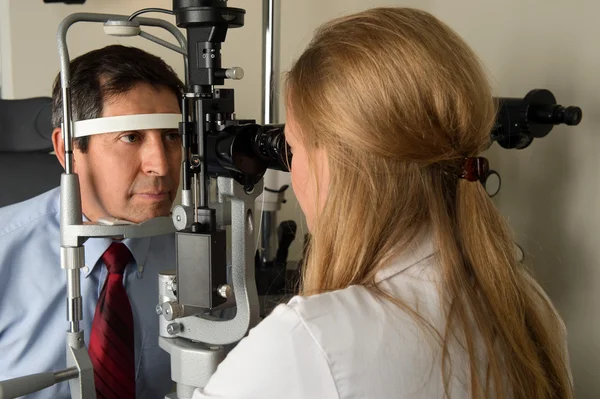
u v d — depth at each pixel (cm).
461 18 163
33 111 169
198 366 87
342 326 66
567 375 82
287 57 197
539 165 146
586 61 134
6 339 121
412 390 65
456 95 68
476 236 71
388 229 71
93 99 113
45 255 123
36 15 222
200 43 83
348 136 67
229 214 89
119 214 117
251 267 87
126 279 125
